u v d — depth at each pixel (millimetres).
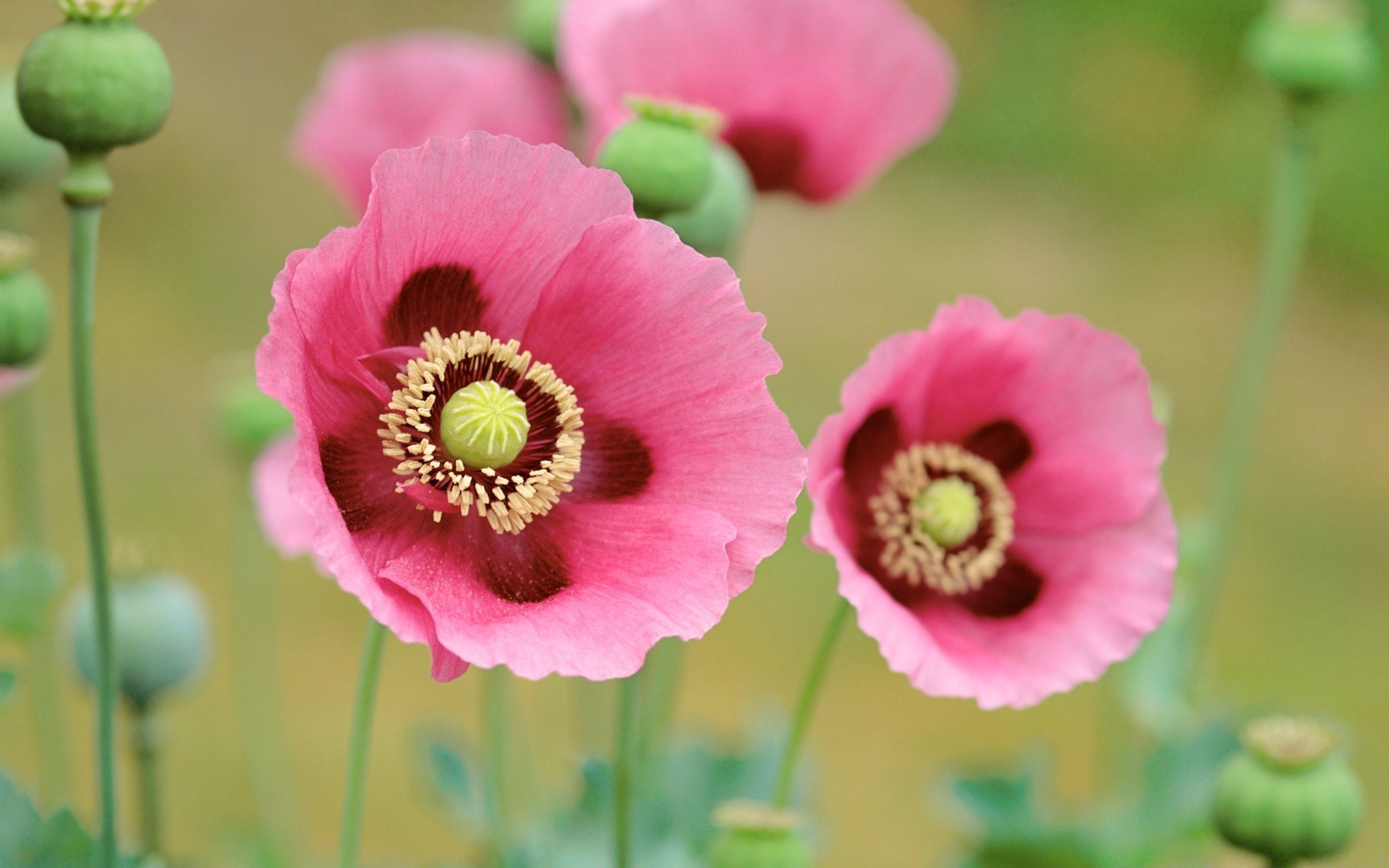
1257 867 1260
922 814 2285
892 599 1175
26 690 1368
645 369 1133
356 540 1127
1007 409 1187
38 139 1267
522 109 1322
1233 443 1387
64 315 3150
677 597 1109
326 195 3893
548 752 1646
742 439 1126
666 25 1264
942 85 1290
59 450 2848
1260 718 1379
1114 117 4555
